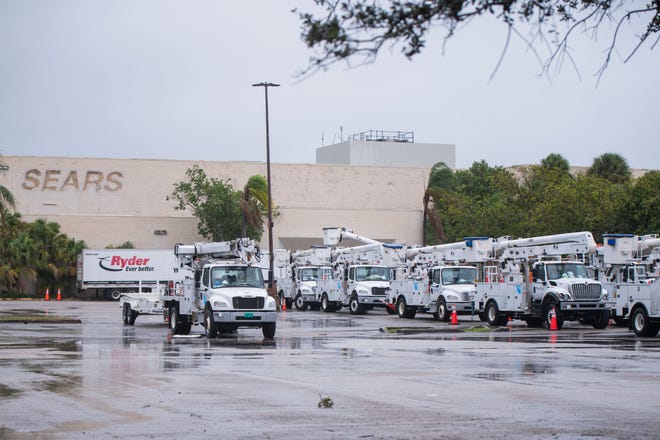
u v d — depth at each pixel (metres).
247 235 80.00
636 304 31.75
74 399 14.45
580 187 55.53
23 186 81.06
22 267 75.50
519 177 77.81
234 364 20.45
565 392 15.33
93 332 32.97
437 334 32.66
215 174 85.12
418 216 86.62
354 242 84.88
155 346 26.22
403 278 47.62
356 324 39.97
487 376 17.83
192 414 12.93
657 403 14.03
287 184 86.81
